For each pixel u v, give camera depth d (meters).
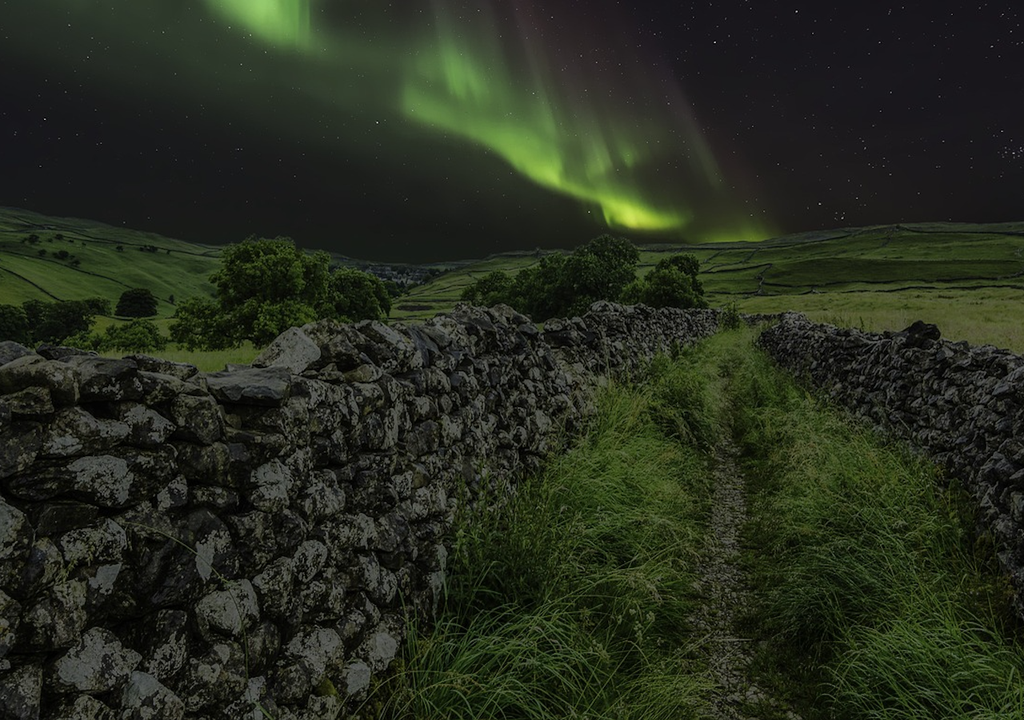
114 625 2.12
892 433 7.66
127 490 2.17
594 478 6.15
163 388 2.34
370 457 3.65
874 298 59.00
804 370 13.73
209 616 2.39
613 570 4.79
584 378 8.69
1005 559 4.38
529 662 3.49
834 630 4.35
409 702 3.17
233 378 2.85
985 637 4.00
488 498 5.03
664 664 4.01
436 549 4.18
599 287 51.69
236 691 2.45
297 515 2.92
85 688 1.93
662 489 6.42
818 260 138.25
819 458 6.79
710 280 128.88
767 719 3.71
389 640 3.50
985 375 5.72
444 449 4.63
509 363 6.29
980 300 44.97
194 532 2.40
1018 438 4.74
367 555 3.50
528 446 6.33
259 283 39.53
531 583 4.29
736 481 8.07
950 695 3.40
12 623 1.77
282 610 2.77
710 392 11.30
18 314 81.38
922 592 4.21
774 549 5.65
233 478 2.60
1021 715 3.10
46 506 1.91
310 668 2.84
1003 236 181.12
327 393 3.29
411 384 4.27
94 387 2.08
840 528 5.45
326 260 46.91
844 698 3.77
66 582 1.93
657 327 16.81
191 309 40.22
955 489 5.53
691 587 5.24
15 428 1.87
